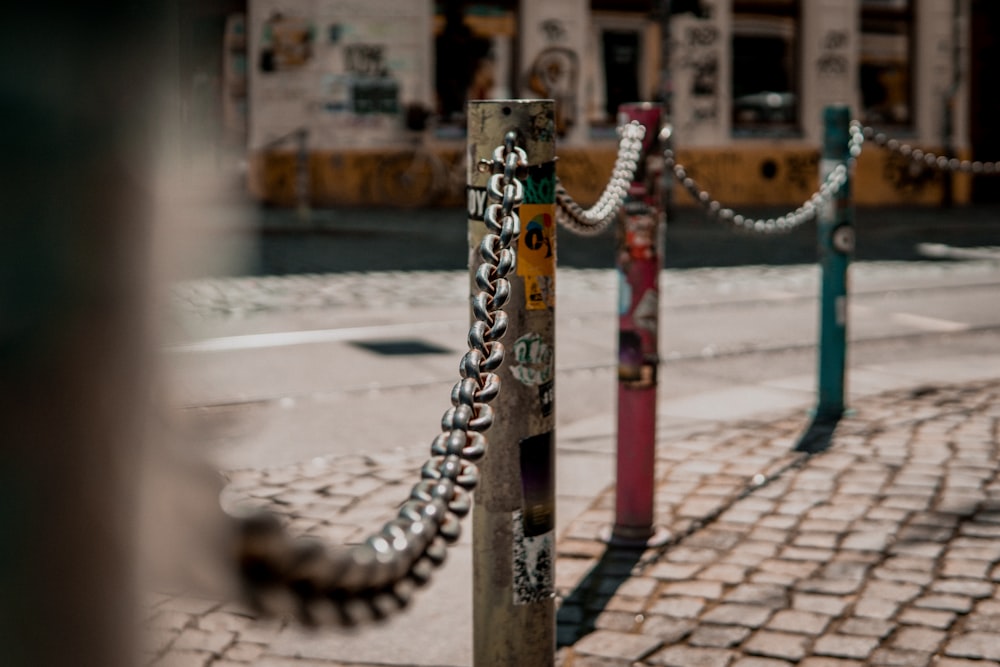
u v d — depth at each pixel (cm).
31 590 50
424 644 323
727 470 485
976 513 423
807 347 791
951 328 866
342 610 73
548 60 2009
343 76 1889
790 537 403
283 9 1839
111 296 48
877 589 355
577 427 569
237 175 53
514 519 256
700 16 1627
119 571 53
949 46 2230
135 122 48
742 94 2144
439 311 933
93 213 47
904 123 2244
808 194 2180
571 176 2034
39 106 45
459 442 127
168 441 55
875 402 610
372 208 1909
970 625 329
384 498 455
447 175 1956
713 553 389
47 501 49
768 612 341
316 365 713
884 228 1697
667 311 944
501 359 149
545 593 261
